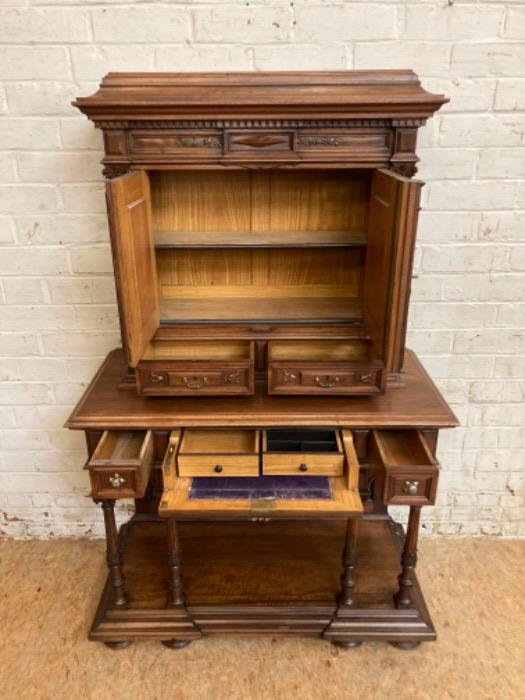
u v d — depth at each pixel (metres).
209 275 1.71
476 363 1.94
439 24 1.56
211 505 1.42
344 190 1.61
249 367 1.54
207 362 1.53
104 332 1.89
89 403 1.58
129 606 1.66
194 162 1.38
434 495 1.44
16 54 1.57
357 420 1.50
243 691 1.56
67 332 1.89
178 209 1.63
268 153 1.37
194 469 1.50
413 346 1.93
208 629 1.64
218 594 1.69
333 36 1.57
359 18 1.55
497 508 2.13
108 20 1.55
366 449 1.58
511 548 2.10
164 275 1.71
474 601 1.85
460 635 1.73
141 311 1.39
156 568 1.80
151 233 1.50
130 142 1.36
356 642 1.66
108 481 1.44
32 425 2.01
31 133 1.65
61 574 1.97
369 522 2.00
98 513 2.14
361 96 1.30
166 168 1.39
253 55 1.59
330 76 1.38
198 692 1.56
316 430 1.65
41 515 2.14
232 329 1.58
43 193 1.71
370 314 1.52
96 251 1.78
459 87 1.62
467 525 2.16
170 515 1.41
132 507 2.11
